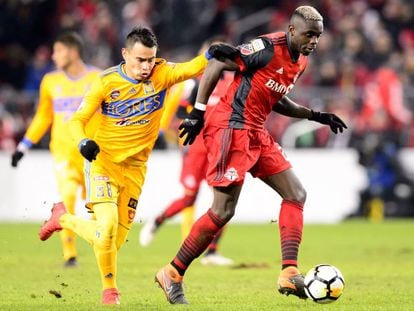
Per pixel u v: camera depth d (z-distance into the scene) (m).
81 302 25.33
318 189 65.94
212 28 80.56
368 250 44.97
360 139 65.81
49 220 26.19
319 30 24.14
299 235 25.03
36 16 80.00
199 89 24.34
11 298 26.61
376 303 24.83
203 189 61.16
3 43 79.62
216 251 38.59
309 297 24.11
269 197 64.62
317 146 65.88
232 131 24.38
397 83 67.25
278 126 65.62
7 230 53.53
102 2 79.69
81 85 36.75
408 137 66.56
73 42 36.97
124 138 25.16
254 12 82.56
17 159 37.72
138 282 31.31
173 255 42.28
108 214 24.50
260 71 24.36
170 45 80.00
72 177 35.94
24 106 65.19
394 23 80.31
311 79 72.69
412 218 66.75
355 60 74.56
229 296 26.91
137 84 24.73
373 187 65.31
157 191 63.28
